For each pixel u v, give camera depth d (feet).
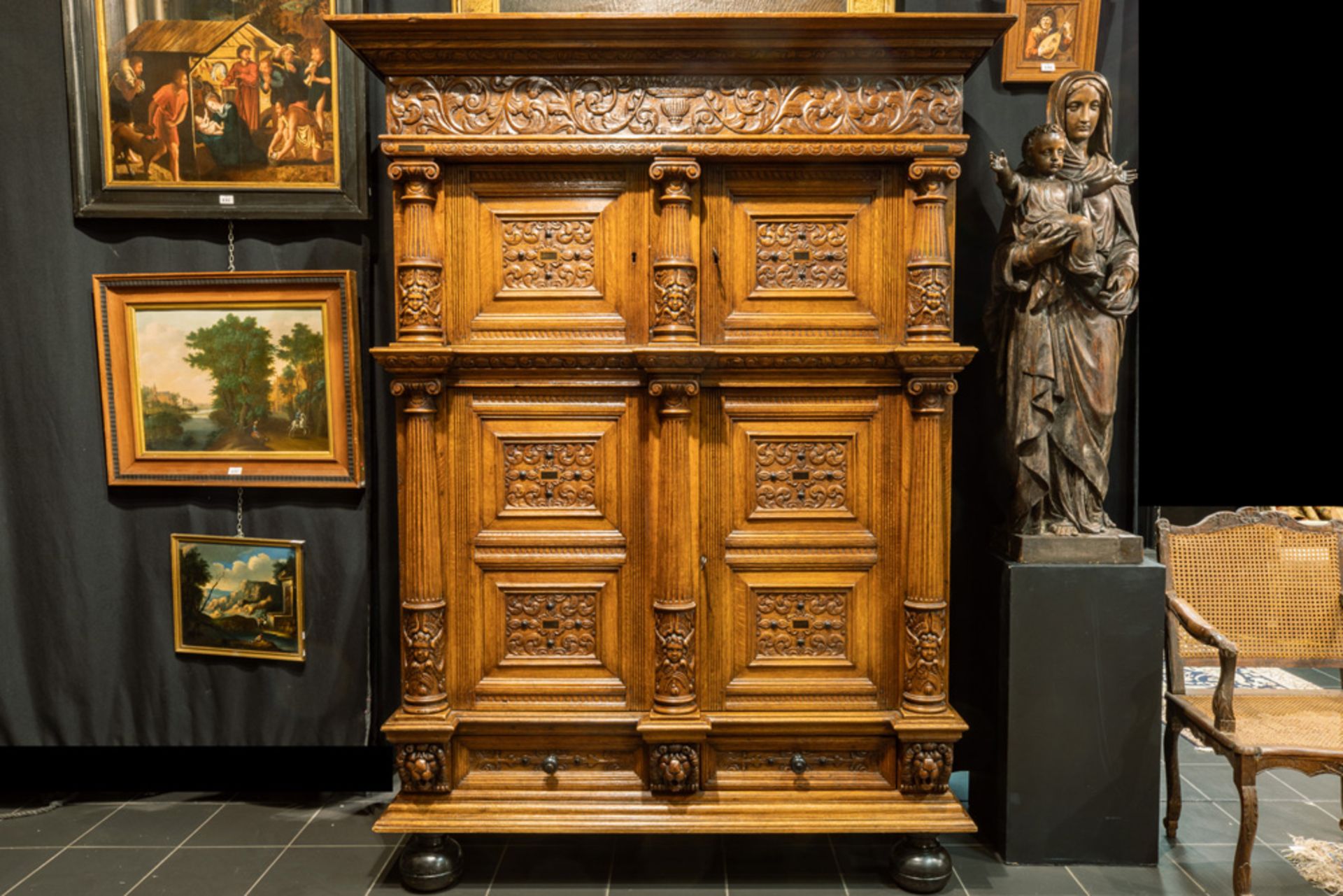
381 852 9.46
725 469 8.76
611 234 8.71
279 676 10.62
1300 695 9.77
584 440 8.79
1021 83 10.25
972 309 10.41
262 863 9.21
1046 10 10.09
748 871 9.05
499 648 8.90
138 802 10.66
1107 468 9.27
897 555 8.78
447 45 8.27
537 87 8.48
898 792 8.70
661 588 8.57
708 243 8.71
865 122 8.50
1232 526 10.02
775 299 8.76
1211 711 9.04
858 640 8.86
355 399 10.28
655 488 8.61
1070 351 9.11
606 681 8.88
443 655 8.76
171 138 10.23
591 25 8.09
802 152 8.43
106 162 10.25
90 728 10.69
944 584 8.64
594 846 9.59
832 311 8.77
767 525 8.83
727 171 8.68
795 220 8.72
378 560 10.57
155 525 10.66
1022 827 9.12
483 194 8.73
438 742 8.54
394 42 8.26
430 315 8.52
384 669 10.68
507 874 8.98
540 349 8.52
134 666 10.72
